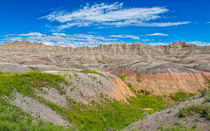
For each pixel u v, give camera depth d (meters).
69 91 20.06
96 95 23.75
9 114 8.64
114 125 17.53
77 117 15.34
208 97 11.81
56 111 14.34
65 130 8.78
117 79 42.12
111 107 22.45
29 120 9.23
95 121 16.41
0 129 6.28
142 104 37.81
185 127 8.70
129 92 42.72
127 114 22.08
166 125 9.90
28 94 14.57
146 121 12.12
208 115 8.82
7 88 13.35
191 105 11.39
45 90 17.19
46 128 7.71
